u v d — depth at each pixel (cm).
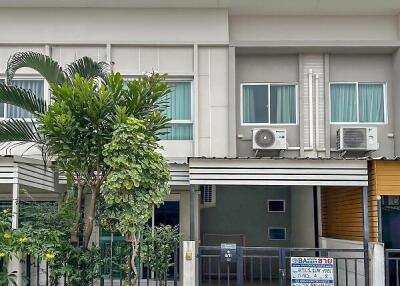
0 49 1316
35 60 963
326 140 1357
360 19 1369
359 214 1035
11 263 863
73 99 807
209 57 1336
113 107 823
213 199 1373
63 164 839
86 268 873
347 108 1395
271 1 1309
